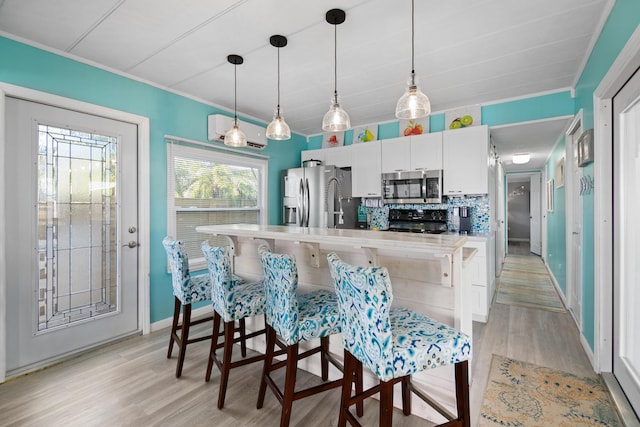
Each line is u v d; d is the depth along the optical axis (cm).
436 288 160
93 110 251
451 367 162
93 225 255
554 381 202
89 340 251
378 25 201
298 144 488
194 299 215
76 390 196
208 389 197
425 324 136
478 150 343
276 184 445
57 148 235
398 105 184
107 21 197
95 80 254
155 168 296
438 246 127
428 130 387
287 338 148
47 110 229
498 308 353
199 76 279
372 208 456
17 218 215
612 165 199
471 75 277
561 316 326
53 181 233
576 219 304
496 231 459
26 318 219
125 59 248
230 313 178
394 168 400
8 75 210
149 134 290
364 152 427
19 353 216
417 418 168
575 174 308
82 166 249
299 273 213
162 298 302
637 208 175
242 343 236
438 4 179
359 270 114
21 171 217
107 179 264
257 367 226
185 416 172
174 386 201
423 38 216
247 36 215
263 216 421
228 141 260
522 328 294
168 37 216
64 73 236
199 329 300
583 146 238
